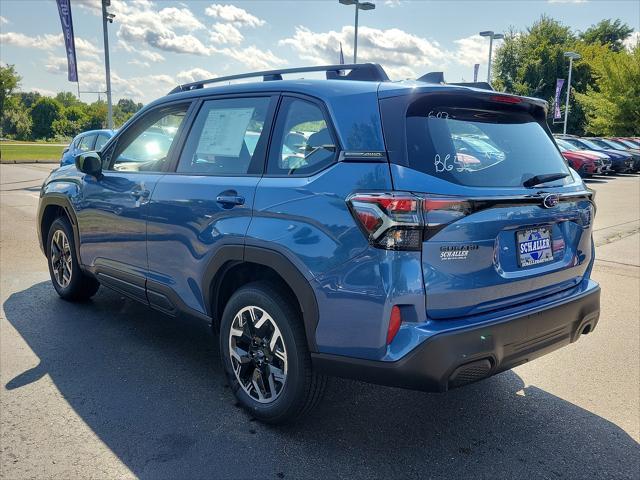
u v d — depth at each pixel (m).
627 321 4.86
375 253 2.42
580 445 2.90
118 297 5.33
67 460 2.70
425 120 2.61
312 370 2.80
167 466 2.66
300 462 2.71
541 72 51.44
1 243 7.74
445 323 2.46
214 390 3.45
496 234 2.57
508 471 2.66
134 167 4.04
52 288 5.57
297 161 2.86
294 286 2.70
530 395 3.47
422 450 2.83
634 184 19.64
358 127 2.61
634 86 36.56
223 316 3.19
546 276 2.86
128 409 3.20
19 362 3.81
